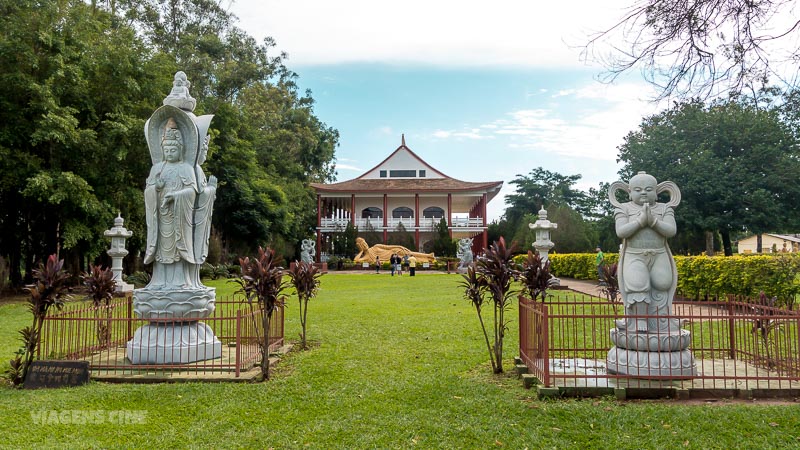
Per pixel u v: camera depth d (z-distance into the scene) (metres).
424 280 29.83
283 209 42.16
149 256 8.58
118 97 22.69
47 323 8.34
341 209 63.31
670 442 5.07
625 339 6.90
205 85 38.28
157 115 8.80
